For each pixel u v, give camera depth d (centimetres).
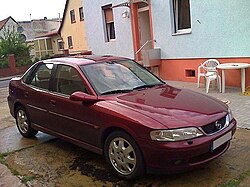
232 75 962
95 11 1567
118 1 1404
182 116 387
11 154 549
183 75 1147
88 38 1664
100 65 519
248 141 520
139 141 380
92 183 416
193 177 408
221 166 432
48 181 432
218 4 960
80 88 485
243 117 654
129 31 1384
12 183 434
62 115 503
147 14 1378
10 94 661
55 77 538
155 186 394
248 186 374
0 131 720
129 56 1416
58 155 527
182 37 1114
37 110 570
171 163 366
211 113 404
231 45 950
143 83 512
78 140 485
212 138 379
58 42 3741
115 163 425
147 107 409
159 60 1230
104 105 431
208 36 1016
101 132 432
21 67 2816
